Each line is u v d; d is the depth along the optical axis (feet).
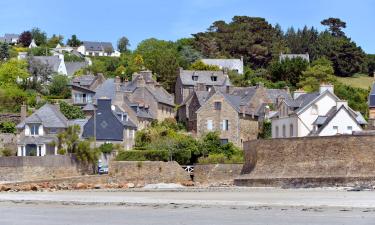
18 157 385.91
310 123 413.18
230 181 392.27
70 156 398.21
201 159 409.69
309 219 204.74
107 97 470.80
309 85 629.92
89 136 431.43
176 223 203.00
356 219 202.49
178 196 299.17
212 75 586.45
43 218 222.07
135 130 455.63
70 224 206.90
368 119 460.55
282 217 210.79
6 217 226.79
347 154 342.44
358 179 335.88
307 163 351.46
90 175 394.11
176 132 464.65
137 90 499.51
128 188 372.38
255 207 239.30
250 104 483.92
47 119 430.20
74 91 509.76
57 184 369.30
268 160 365.81
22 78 602.03
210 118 451.53
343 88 602.85
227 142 443.32
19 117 476.95
